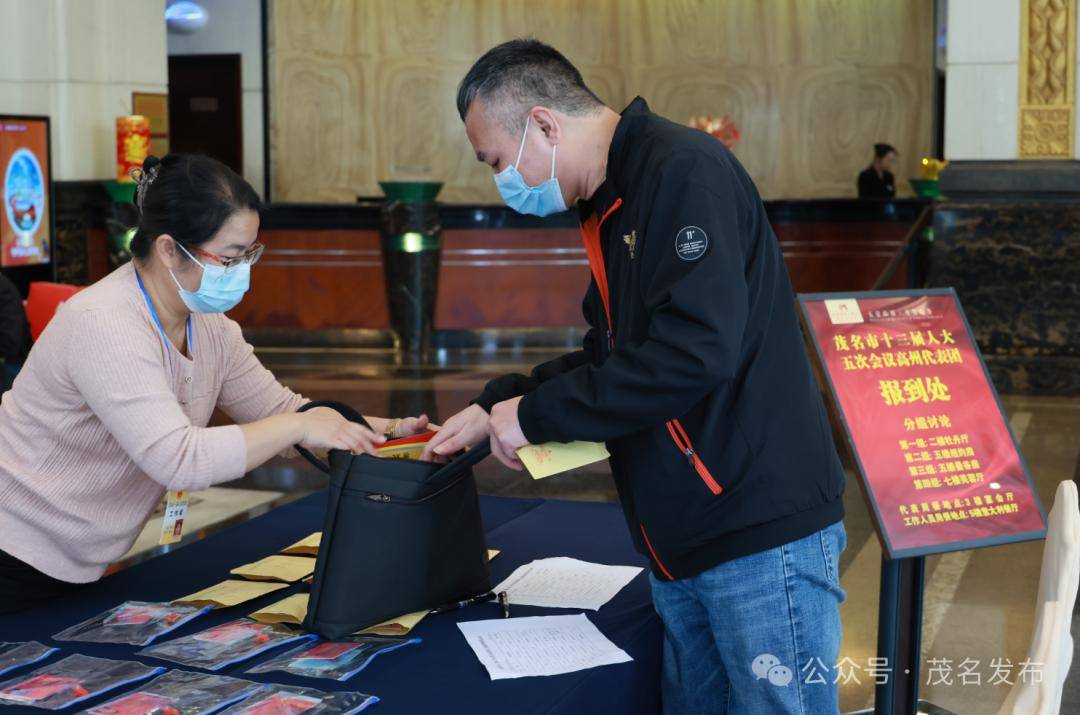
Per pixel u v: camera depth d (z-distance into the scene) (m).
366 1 13.62
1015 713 1.69
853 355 2.36
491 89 2.00
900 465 2.29
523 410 1.97
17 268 7.92
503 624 2.25
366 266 10.08
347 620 2.16
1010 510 2.30
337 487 2.17
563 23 13.88
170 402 2.21
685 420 1.93
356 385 8.25
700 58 13.94
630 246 1.92
